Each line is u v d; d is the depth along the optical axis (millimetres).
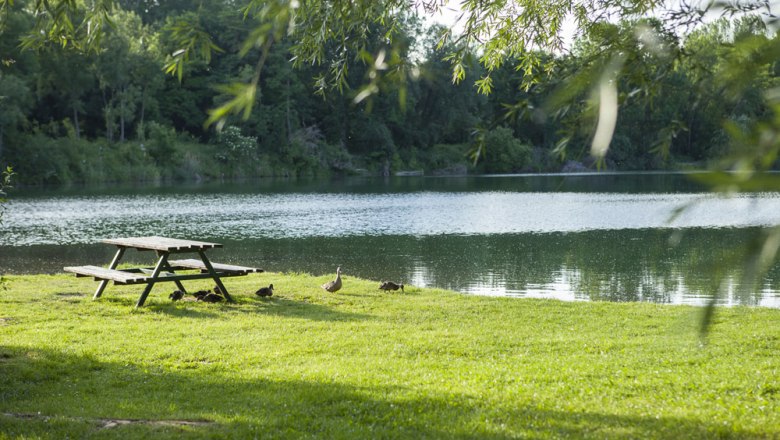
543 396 6734
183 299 12516
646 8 3826
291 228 29094
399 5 6914
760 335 9500
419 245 24109
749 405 6398
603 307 12078
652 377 7453
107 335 9602
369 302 12516
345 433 5652
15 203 41344
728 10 1949
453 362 8320
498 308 11977
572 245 23609
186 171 70375
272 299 12695
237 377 7594
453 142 93812
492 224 30109
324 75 6219
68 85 63438
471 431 5668
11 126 60188
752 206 1653
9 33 50125
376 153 84938
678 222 28781
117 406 6570
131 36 69812
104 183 64250
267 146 80875
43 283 14414
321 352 8820
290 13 3307
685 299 14836
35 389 7152
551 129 81062
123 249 12602
